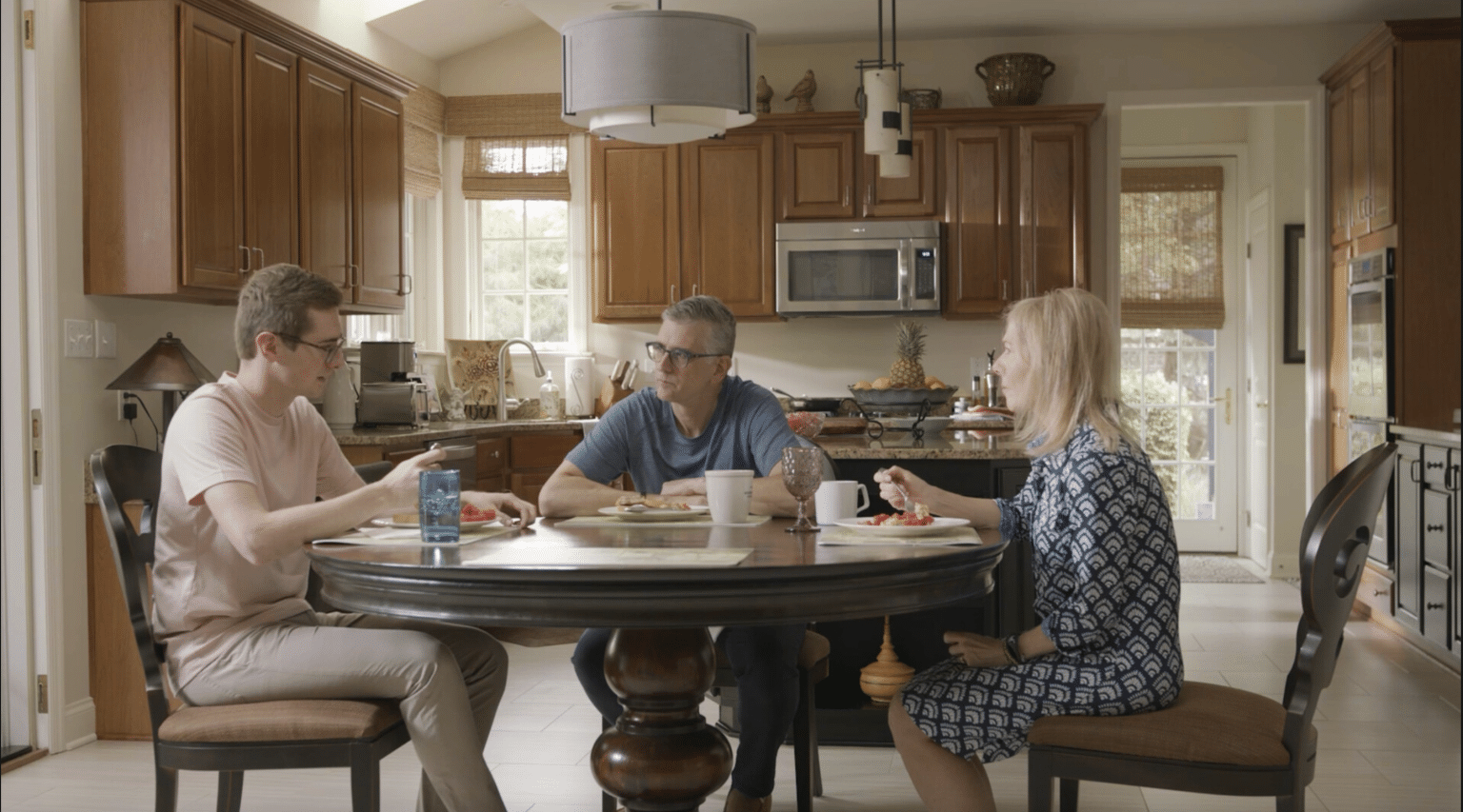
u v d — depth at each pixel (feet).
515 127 19.93
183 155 11.10
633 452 8.59
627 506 7.23
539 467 17.71
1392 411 15.51
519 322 20.43
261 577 6.94
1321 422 18.58
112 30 11.11
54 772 10.27
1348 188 17.48
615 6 17.08
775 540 6.11
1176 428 23.30
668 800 6.68
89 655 11.23
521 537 6.38
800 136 18.48
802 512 6.51
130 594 6.51
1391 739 10.98
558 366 20.25
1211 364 23.22
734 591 5.09
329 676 6.45
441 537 6.04
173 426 6.75
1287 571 20.52
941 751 6.21
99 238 11.18
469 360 19.22
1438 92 15.34
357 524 6.30
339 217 14.06
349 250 14.29
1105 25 18.67
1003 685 6.10
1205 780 5.74
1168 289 23.06
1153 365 23.35
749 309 18.62
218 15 11.68
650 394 8.66
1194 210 22.99
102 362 11.51
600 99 7.91
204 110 11.42
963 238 18.26
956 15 18.11
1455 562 12.97
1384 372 15.56
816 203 18.47
